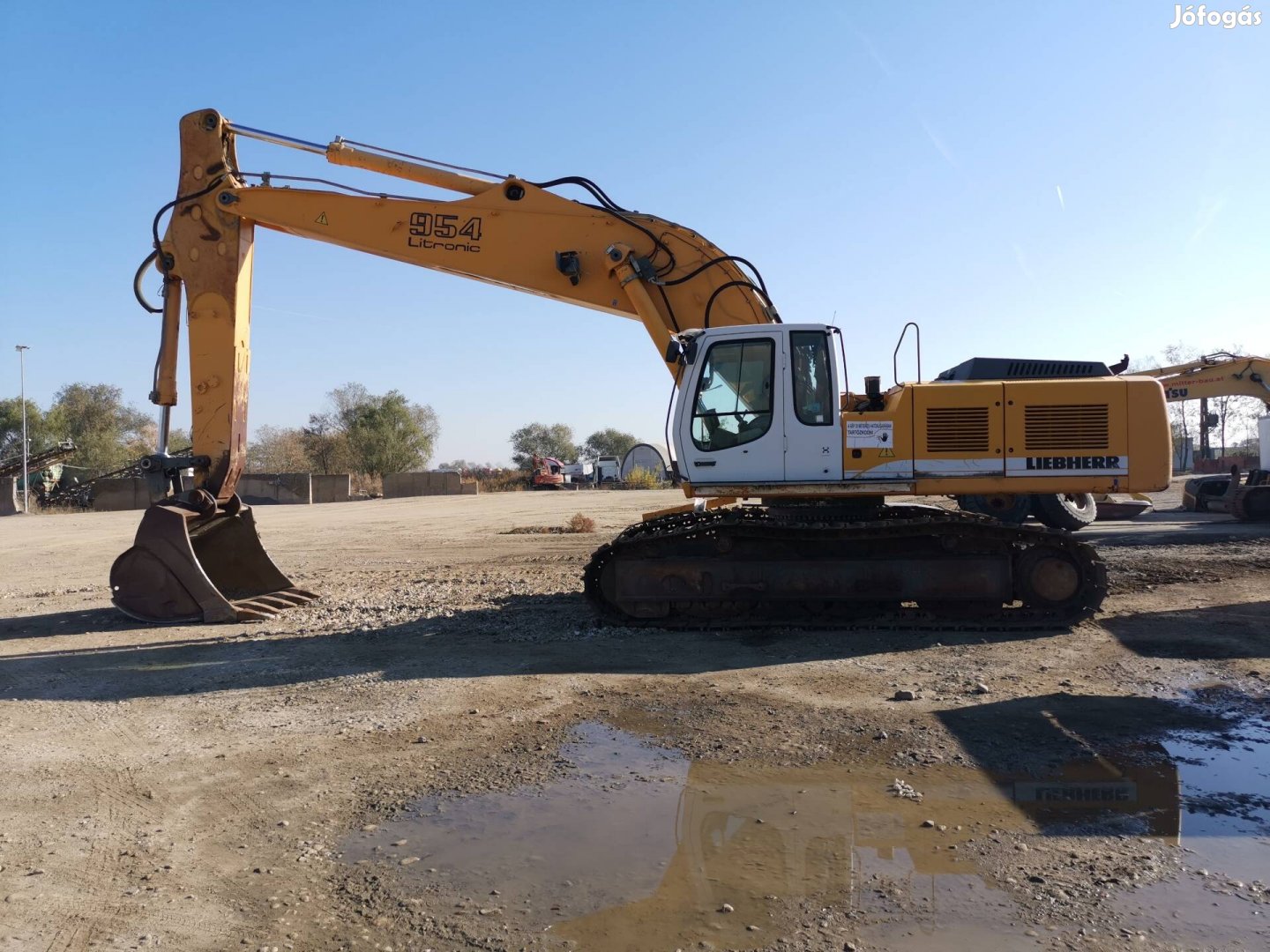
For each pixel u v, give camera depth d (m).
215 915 3.46
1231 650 7.17
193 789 4.79
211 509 10.20
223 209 10.11
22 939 3.31
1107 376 9.41
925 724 5.48
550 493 50.47
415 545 18.62
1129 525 17.81
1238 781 4.50
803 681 6.55
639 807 4.36
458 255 9.84
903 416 8.31
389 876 3.73
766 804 4.35
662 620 8.64
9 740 5.70
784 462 8.40
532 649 7.90
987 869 3.63
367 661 7.61
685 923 3.28
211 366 10.20
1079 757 4.87
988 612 8.39
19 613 11.05
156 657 8.09
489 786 4.70
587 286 9.66
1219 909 3.28
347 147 10.02
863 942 3.11
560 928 3.28
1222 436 56.53
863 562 8.34
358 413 71.00
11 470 50.00
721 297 9.41
